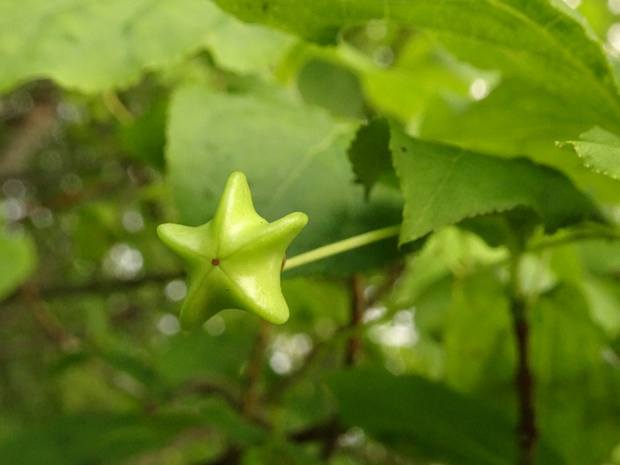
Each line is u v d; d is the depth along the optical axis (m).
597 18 0.23
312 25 0.08
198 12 0.11
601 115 0.08
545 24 0.07
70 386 0.34
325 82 0.15
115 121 0.23
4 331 0.31
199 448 0.27
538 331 0.13
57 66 0.10
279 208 0.09
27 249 0.19
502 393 0.14
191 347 0.22
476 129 0.11
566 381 0.13
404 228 0.07
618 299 0.19
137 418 0.12
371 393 0.12
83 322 0.31
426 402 0.12
